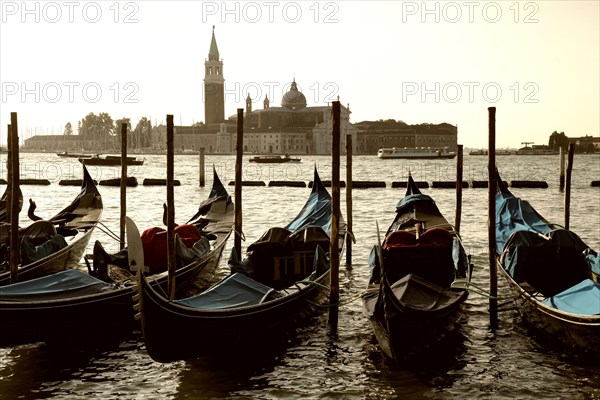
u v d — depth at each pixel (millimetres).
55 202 42000
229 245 24656
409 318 12031
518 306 14852
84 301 12938
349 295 17453
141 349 13570
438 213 20078
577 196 46906
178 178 74750
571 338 12664
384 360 12984
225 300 13094
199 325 12117
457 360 12945
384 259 14641
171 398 11398
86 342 13352
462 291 13812
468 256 17469
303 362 12930
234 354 12953
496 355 13164
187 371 12523
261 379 12141
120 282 14398
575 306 12625
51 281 13406
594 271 14031
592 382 11836
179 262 15852
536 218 20547
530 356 13086
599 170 97438
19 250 16578
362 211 37406
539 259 15320
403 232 15078
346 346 13773
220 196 24594
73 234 21891
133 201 43344
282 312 13711
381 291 11844
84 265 20969
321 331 14703
